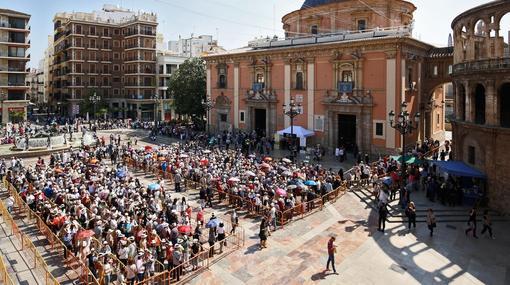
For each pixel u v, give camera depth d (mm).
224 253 20047
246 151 45562
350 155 44812
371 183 31875
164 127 66688
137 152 41750
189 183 32312
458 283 17422
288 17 55344
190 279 17531
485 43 27859
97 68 94125
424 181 31719
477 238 22344
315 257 19766
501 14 26344
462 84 31109
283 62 50312
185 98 66812
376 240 21891
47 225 21312
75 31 90688
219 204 27969
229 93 57844
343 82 44219
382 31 43031
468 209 26719
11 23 78500
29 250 20156
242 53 54156
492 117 26703
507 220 25156
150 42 92312
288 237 22188
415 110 43906
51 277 15602
